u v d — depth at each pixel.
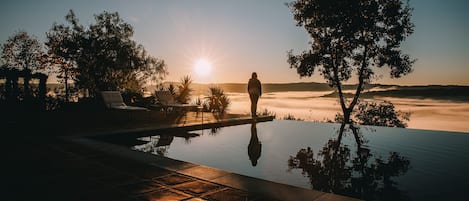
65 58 17.17
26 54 18.50
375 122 13.65
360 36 13.55
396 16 12.95
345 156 6.03
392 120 13.54
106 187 3.40
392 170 4.96
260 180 3.67
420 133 9.38
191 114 14.16
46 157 4.79
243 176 3.84
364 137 8.57
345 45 13.72
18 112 12.46
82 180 3.64
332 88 14.52
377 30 13.30
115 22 18.19
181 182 3.61
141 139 8.02
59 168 4.15
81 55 17.28
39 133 7.31
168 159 4.70
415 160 5.69
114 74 17.88
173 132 9.09
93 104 13.20
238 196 3.16
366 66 13.71
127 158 4.76
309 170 4.95
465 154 6.23
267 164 5.37
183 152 6.38
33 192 3.21
